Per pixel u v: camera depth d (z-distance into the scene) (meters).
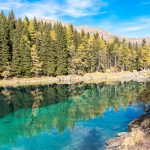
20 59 105.44
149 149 21.09
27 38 114.62
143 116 33.41
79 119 38.19
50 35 122.88
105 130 31.81
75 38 135.50
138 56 153.75
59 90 73.38
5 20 115.69
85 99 56.91
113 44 156.25
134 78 118.75
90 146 26.14
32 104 51.16
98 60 135.12
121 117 38.91
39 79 107.38
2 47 102.50
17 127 34.31
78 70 122.00
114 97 59.25
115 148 23.83
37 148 26.12
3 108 47.28
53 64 113.44
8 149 26.11
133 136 24.00
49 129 33.00
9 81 98.94
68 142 27.59
